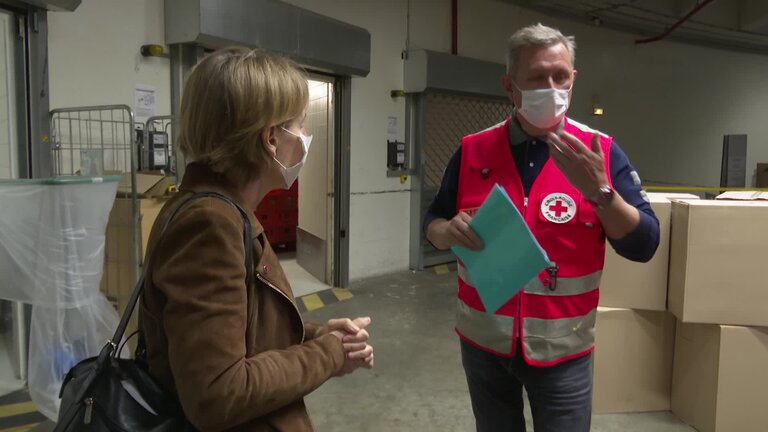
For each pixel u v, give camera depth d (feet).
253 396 2.60
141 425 2.70
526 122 4.45
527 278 3.51
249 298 2.86
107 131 10.49
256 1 11.79
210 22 10.95
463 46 20.10
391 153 17.87
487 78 19.79
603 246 4.60
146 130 10.50
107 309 7.43
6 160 8.94
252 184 3.08
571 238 4.41
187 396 2.50
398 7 17.67
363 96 16.83
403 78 18.17
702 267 7.61
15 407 8.39
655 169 27.50
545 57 4.19
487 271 3.71
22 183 6.65
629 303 8.56
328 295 15.83
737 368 7.66
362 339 3.33
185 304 2.53
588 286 4.51
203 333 2.50
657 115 27.12
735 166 21.27
